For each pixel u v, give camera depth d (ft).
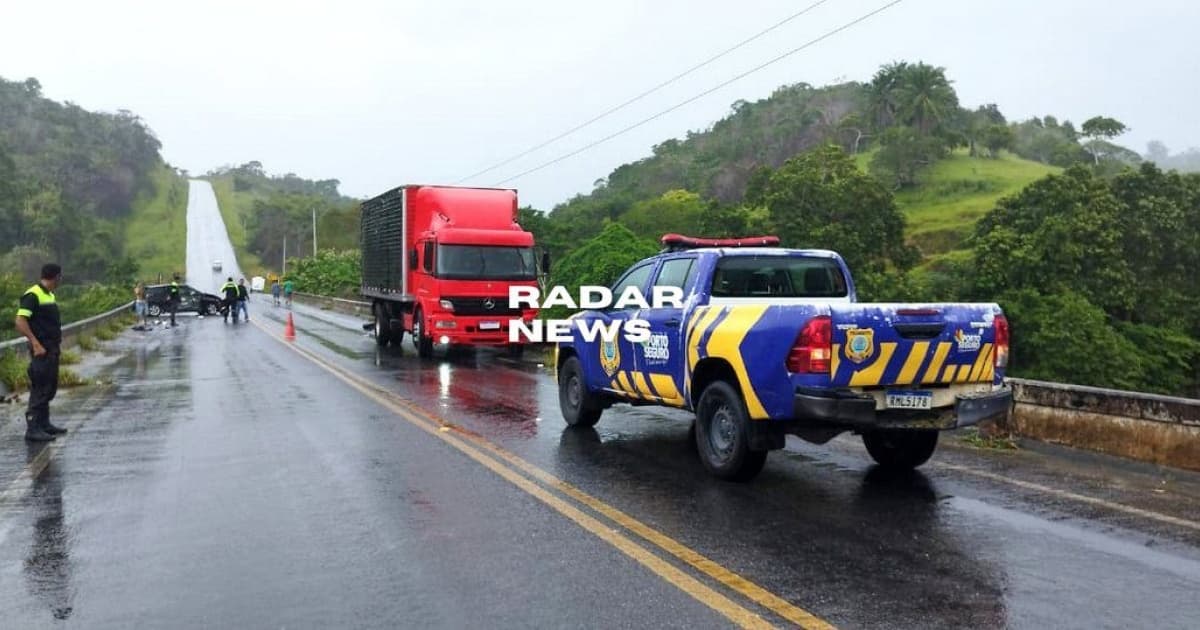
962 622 13.87
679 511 20.54
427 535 18.79
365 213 83.71
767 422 22.40
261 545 18.22
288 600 15.07
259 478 24.38
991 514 20.18
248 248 538.47
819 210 210.38
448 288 59.52
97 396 42.73
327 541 18.44
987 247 172.55
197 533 19.15
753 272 25.95
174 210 647.56
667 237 28.68
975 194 366.43
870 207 209.15
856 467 25.32
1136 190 187.11
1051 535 18.52
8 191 421.59
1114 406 26.32
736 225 205.46
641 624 13.84
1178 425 24.72
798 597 14.97
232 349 71.36
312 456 27.30
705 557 17.15
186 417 35.60
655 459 26.58
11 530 19.57
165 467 26.05
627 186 447.01
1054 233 165.48
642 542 18.13
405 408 37.42
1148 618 14.02
